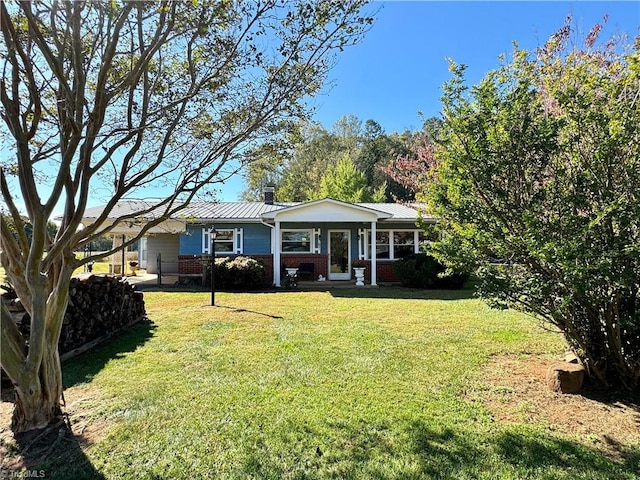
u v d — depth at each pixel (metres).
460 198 3.60
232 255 15.05
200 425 2.97
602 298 3.14
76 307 5.01
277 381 3.88
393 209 16.84
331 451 2.60
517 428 2.91
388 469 2.39
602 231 3.09
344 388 3.70
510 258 3.51
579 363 3.98
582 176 3.10
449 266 3.95
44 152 3.07
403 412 3.17
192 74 3.15
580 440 2.74
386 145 37.31
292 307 8.67
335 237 15.88
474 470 2.38
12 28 2.41
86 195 2.85
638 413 3.18
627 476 2.31
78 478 2.33
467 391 3.62
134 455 2.57
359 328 6.37
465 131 3.46
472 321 6.95
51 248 2.93
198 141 3.60
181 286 13.18
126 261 20.11
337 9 2.98
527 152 3.28
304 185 35.00
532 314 4.10
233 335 5.88
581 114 3.15
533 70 3.96
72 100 2.69
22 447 2.65
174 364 4.46
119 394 3.58
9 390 3.86
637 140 2.96
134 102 3.35
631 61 2.98
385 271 15.62
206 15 2.89
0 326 2.67
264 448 2.64
